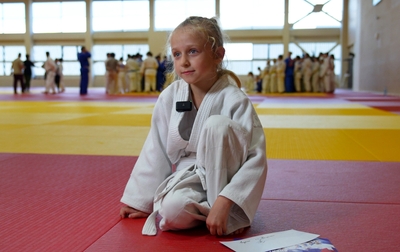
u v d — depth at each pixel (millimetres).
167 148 2164
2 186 2908
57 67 21812
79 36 32781
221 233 1854
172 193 1954
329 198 2631
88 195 2680
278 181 3092
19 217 2250
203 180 1979
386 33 17844
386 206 2453
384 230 2049
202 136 1924
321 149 4492
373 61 20500
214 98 2055
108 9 32719
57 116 8141
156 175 2186
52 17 33188
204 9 31516
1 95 18000
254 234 1998
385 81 18172
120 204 2486
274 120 7418
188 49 1972
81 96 17297
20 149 4449
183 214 1921
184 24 2012
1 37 33594
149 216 2033
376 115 8344
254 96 17859
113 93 19969
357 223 2156
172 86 2205
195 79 1997
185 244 1854
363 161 3840
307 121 7250
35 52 33781
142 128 6273
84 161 3799
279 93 21734
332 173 3354
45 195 2680
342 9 29578
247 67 31422
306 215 2291
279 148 4566
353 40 26688
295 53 30844
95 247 1835
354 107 10547
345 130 6039
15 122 7066
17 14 33406
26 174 3277
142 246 1839
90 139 5180
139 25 32531
